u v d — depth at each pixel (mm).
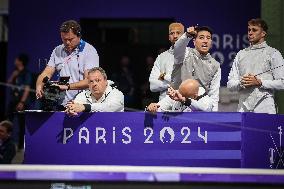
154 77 19219
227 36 29578
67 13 30172
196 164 14930
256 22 17484
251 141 15102
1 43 30688
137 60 30625
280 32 24625
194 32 15914
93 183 12891
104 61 30812
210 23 29672
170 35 18984
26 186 12938
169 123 14977
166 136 14977
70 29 17141
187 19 29797
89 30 30672
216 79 16641
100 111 15195
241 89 17562
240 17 29562
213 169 13484
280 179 12906
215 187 12852
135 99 29719
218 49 29562
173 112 14977
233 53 29516
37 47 30203
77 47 17453
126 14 30000
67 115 15227
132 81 30000
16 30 30219
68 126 15227
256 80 17000
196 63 16500
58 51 17641
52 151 15289
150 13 29938
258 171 13172
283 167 15797
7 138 20609
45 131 15312
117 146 15078
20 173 12914
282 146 15781
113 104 15484
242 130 14930
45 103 15852
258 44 17609
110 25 31828
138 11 29953
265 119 15367
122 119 15062
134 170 13008
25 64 30062
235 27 29578
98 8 30062
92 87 15500
